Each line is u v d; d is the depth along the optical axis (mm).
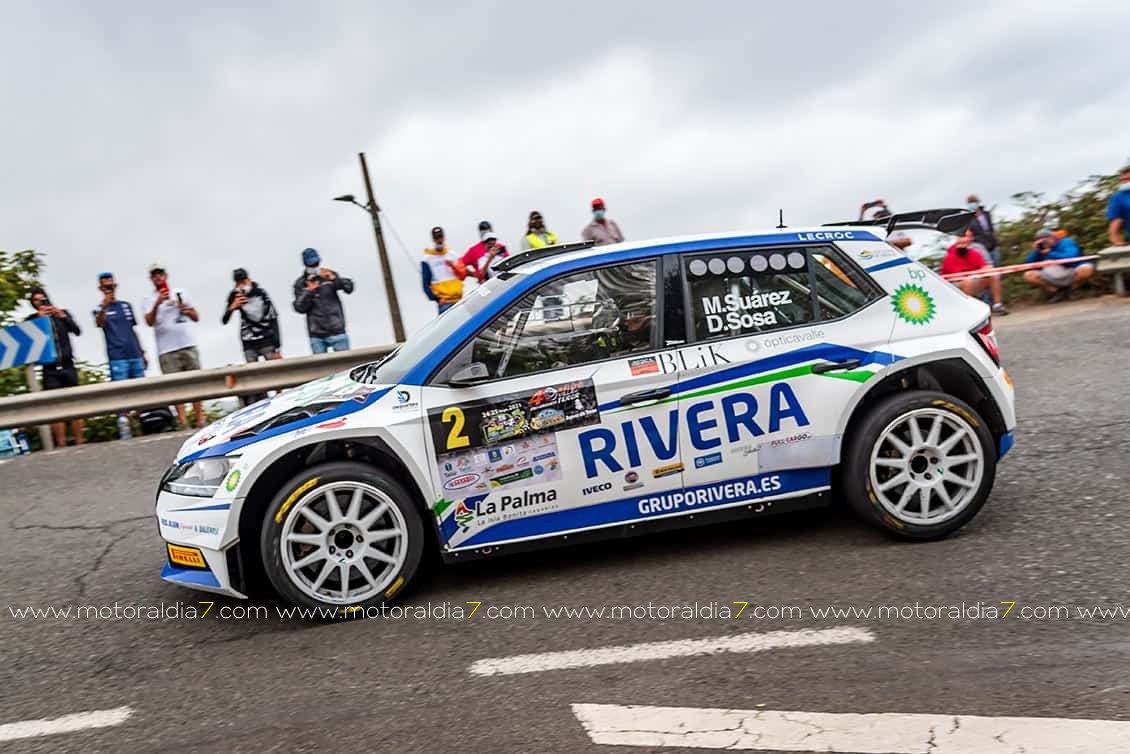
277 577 4184
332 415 4309
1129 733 2838
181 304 10219
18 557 5688
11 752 3279
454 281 11070
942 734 2902
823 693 3219
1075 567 4137
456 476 4332
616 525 4477
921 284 4773
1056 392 7480
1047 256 13719
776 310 4605
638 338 4488
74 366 10391
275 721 3348
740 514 4574
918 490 4566
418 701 3404
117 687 3777
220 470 4270
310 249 10562
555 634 3906
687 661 3545
